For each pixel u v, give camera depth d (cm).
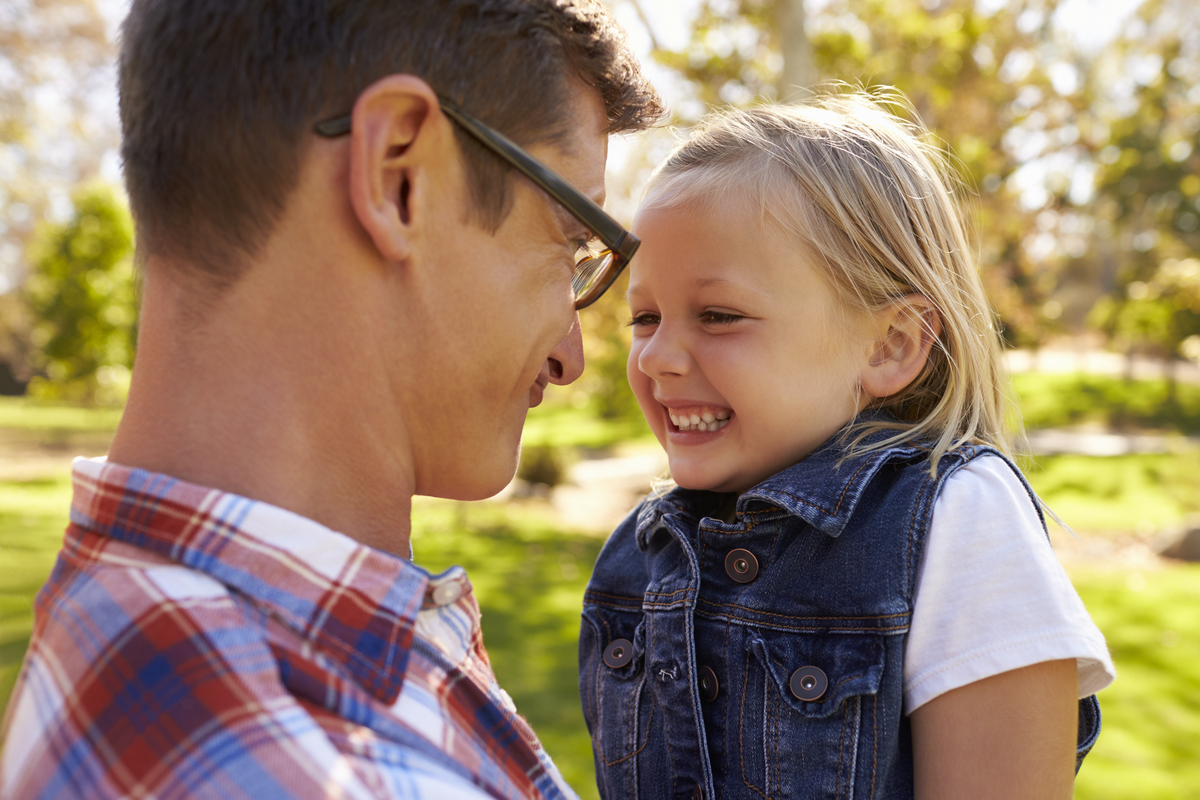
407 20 76
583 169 90
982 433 131
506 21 82
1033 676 96
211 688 59
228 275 74
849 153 126
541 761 86
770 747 104
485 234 83
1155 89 2658
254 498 74
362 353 78
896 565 103
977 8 1283
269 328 75
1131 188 2834
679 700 113
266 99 73
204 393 74
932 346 130
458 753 71
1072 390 2855
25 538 801
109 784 57
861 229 121
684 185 125
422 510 1134
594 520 1228
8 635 467
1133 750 439
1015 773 94
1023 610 98
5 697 354
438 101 78
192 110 73
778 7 872
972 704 97
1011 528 103
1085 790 393
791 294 118
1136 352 3556
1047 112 1491
